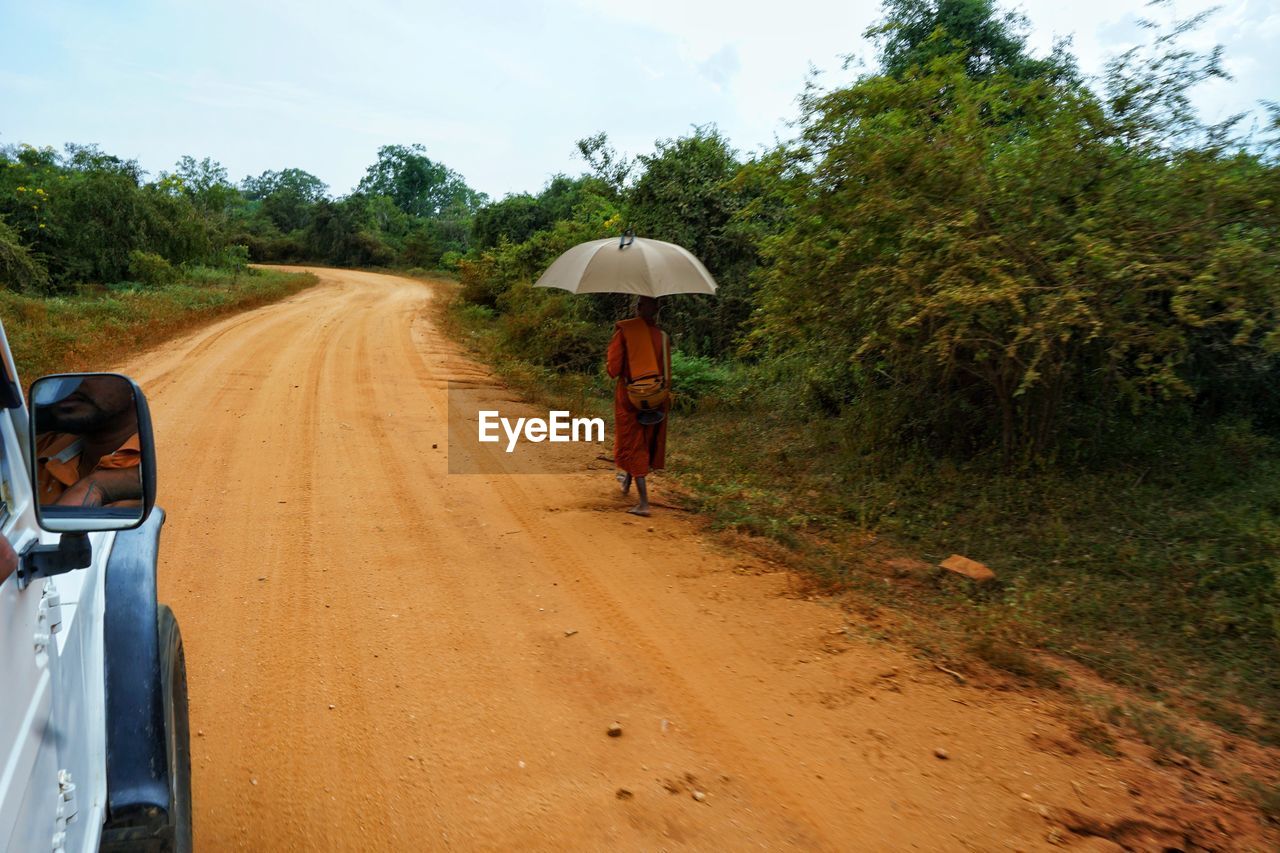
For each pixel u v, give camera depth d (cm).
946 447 791
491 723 383
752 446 953
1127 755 367
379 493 739
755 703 406
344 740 365
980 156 673
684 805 329
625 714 395
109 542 252
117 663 227
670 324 1551
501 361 1692
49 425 200
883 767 356
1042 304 615
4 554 145
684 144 1552
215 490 728
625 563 589
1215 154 611
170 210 3734
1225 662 455
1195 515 611
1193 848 311
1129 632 490
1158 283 604
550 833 311
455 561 583
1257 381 739
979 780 348
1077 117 647
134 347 1741
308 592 521
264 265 6594
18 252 2680
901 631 485
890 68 1127
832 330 780
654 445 704
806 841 311
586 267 661
